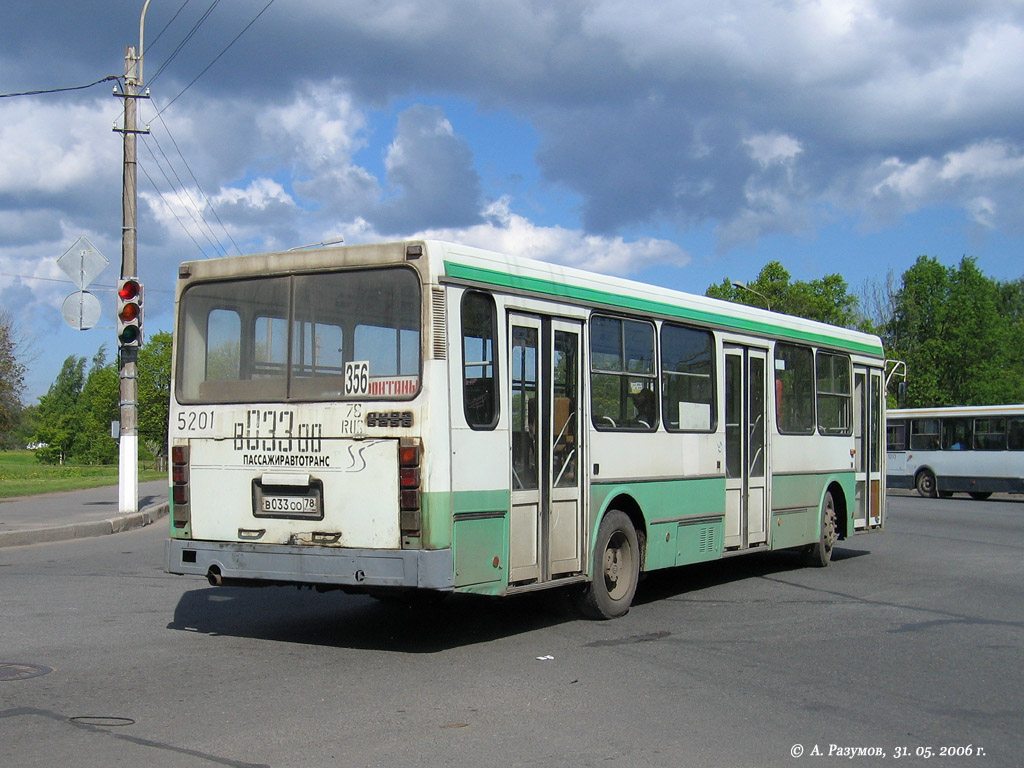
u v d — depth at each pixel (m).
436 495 7.63
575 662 7.88
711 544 11.54
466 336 8.08
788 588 12.15
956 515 25.00
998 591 11.96
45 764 5.23
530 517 8.70
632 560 10.09
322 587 8.39
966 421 32.78
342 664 7.69
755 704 6.70
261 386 8.38
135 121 20.94
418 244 7.85
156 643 8.35
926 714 6.57
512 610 10.29
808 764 5.49
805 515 13.69
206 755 5.42
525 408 8.72
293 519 8.11
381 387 7.88
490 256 8.43
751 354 12.54
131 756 5.39
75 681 7.02
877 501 16.14
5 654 7.87
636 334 10.36
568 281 9.38
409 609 10.24
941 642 8.91
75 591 10.99
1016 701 6.95
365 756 5.45
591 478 9.52
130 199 20.89
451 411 7.81
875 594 11.68
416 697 6.71
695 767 5.37
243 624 9.27
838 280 62.44
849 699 6.89
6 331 45.16
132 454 20.77
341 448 7.94
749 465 12.38
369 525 7.80
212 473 8.51
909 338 62.56
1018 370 60.34
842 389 14.99
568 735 5.91
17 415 46.00
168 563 8.64
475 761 5.39
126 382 20.75
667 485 10.72
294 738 5.75
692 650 8.41
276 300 8.41
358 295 8.07
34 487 29.66
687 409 11.18
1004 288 85.00
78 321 18.97
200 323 8.76
